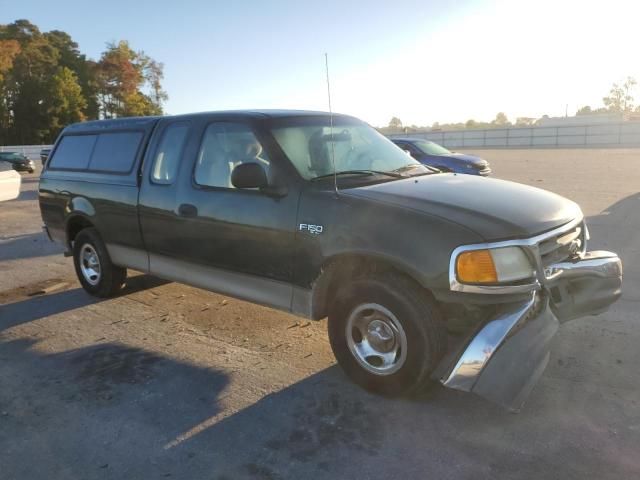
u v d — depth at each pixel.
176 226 4.85
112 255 5.80
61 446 3.35
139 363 4.44
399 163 4.73
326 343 4.70
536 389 3.74
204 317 5.43
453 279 3.27
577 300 3.74
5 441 3.43
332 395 3.80
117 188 5.44
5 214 13.27
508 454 3.07
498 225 3.35
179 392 3.95
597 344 4.37
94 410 3.75
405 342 3.47
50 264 7.94
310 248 3.87
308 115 4.73
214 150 4.62
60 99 70.38
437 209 3.52
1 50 68.19
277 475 2.99
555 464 2.96
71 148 6.35
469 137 54.41
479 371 3.20
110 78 81.88
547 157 31.45
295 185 4.01
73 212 6.04
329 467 3.04
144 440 3.38
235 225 4.32
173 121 5.11
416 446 3.19
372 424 3.43
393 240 3.46
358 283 3.64
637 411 3.43
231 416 3.60
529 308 3.30
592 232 8.63
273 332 4.98
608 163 24.59
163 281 6.64
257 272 4.29
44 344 4.91
